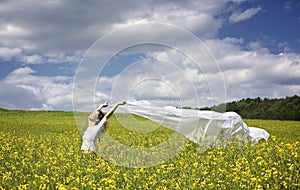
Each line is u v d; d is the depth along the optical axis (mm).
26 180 10000
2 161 12523
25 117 40750
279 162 11703
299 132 23281
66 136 19734
